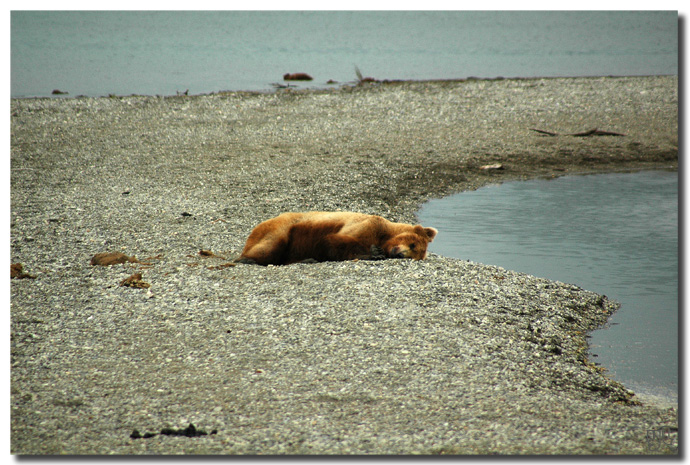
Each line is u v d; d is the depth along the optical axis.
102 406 21.58
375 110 103.62
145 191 60.97
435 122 97.44
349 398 22.48
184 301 31.31
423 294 32.62
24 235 43.94
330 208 57.75
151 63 180.75
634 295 38.06
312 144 84.62
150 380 23.56
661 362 28.75
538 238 51.09
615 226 54.84
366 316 29.73
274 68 173.50
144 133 87.75
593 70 170.00
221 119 96.75
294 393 22.77
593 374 26.80
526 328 30.55
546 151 85.69
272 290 32.53
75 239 43.25
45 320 28.89
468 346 27.44
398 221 56.16
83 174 67.81
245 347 26.52
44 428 20.11
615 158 83.88
